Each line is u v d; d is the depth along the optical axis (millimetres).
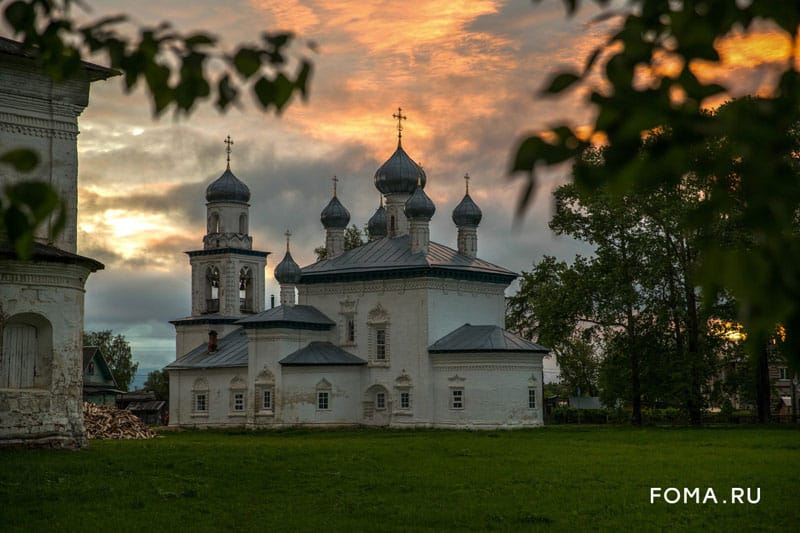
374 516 25031
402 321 73750
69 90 39688
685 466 36125
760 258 5547
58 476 29844
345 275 76062
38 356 36938
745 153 5758
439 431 68250
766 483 31219
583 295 70500
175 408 83938
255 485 29641
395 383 73562
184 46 7676
